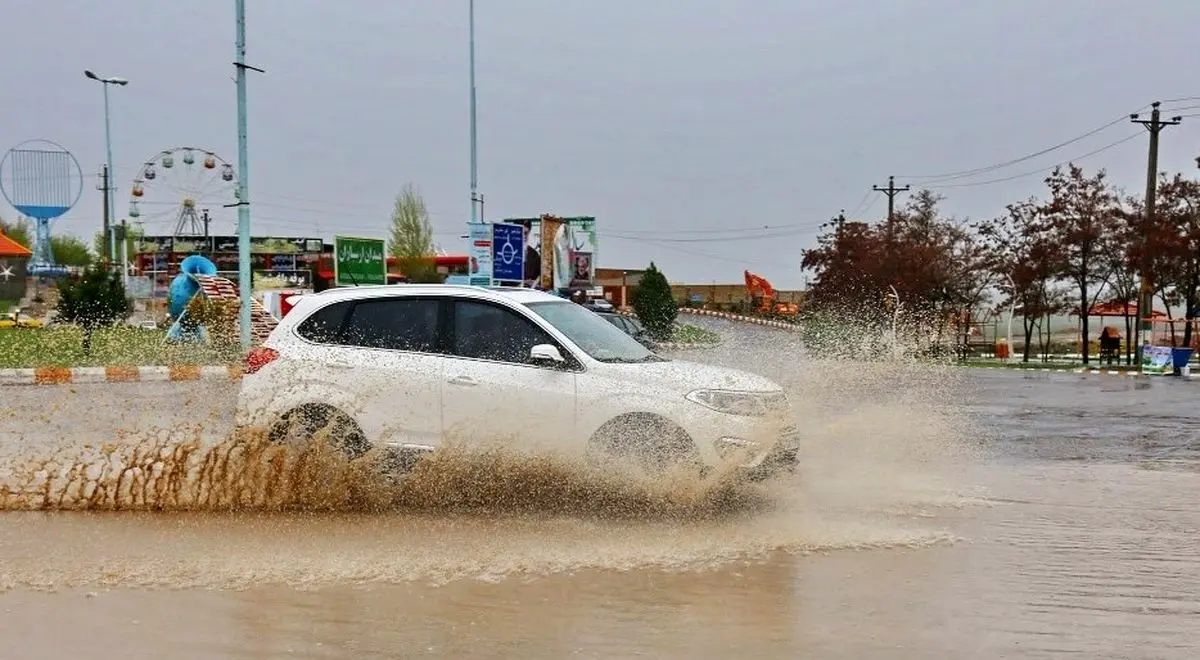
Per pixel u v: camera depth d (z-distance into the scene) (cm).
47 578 559
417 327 799
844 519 728
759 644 456
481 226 3497
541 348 748
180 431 834
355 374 782
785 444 748
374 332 805
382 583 553
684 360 830
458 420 759
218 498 762
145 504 757
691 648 451
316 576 566
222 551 622
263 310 2705
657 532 682
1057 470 970
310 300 832
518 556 613
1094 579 567
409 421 768
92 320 3238
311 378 787
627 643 457
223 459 778
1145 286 3378
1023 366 3412
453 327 793
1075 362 3741
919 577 571
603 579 563
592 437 738
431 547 636
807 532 683
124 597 524
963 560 609
